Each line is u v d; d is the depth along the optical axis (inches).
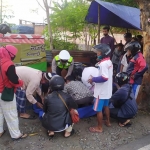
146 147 142.9
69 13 349.1
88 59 269.4
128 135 157.8
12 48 135.2
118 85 177.5
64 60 192.4
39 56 219.6
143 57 183.2
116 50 280.4
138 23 266.2
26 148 137.9
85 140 149.2
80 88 170.7
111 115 171.3
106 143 146.6
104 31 288.0
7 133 154.6
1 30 210.5
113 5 289.7
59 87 147.1
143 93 198.1
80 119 179.3
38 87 172.2
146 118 185.8
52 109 144.3
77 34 373.4
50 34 322.3
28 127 162.9
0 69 131.3
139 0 190.9
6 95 133.3
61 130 143.8
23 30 321.1
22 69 161.8
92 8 311.3
